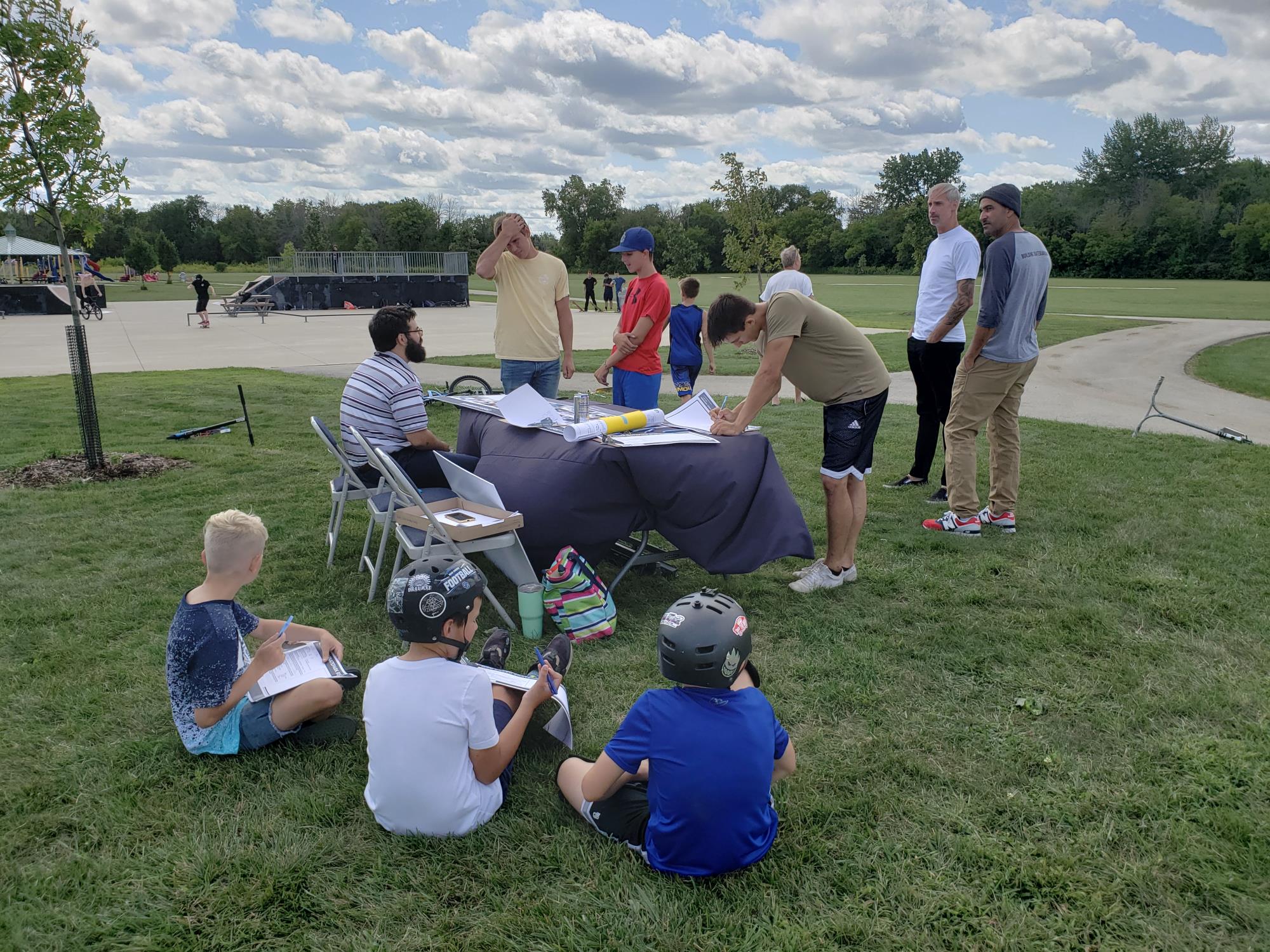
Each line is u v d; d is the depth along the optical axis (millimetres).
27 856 2611
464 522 4035
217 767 3033
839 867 2555
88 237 7383
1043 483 6781
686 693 2412
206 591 2949
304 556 5234
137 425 9664
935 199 6109
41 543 5453
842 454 4496
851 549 4738
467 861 2566
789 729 3322
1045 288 5246
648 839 2502
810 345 4418
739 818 2410
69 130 6746
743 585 4801
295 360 17016
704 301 35031
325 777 2977
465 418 5445
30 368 15820
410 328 4930
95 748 3152
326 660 3426
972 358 5324
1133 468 7262
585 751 3154
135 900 2424
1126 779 2977
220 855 2592
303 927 2342
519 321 6207
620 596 4684
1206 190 89062
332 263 36844
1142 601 4465
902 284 61531
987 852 2596
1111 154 99125
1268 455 7754
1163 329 23250
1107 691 3555
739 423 4398
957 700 3525
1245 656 3869
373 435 4863
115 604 4488
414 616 2492
